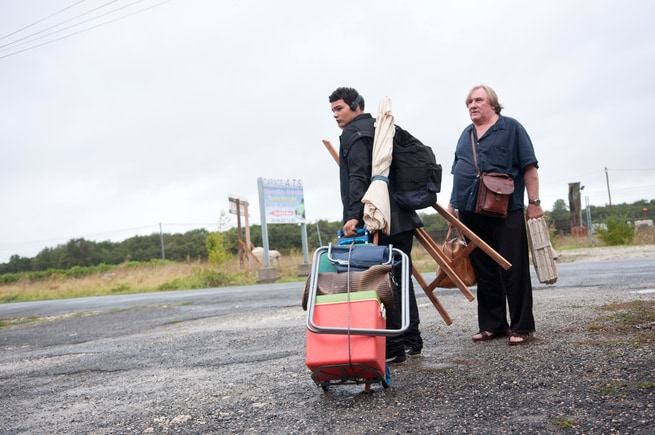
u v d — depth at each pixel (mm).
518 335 4855
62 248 71188
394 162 4523
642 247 20625
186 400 4086
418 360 4602
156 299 15531
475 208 5012
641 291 7430
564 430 2830
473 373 4016
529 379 3723
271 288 15609
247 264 27109
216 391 4258
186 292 17922
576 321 5555
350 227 4203
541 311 6480
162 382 4777
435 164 4559
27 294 26750
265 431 3254
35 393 4848
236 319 8766
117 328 9250
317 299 3502
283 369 4789
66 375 5535
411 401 3520
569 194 28766
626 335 4656
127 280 27281
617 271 11117
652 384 3340
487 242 5219
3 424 3945
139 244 67438
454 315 6984
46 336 9070
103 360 6160
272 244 48781
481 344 5043
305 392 3977
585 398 3248
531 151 5004
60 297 24422
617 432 2738
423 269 18328
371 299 3430
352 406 3541
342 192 4484
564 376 3699
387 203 4234
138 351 6543
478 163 5043
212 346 6391
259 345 6145
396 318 4391
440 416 3201
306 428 3227
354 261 3703
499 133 5035
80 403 4336
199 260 31531
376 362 3336
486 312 5234
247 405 3799
